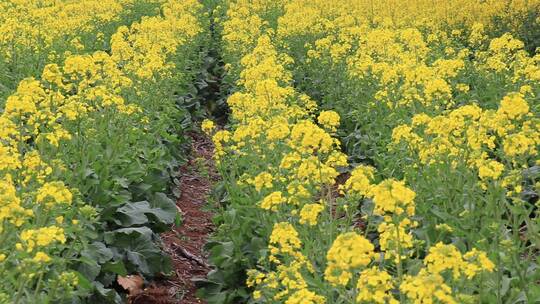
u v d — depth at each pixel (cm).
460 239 541
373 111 967
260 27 1786
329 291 457
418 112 874
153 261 664
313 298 392
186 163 1052
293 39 1568
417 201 604
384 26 1675
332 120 717
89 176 662
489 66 1055
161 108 1038
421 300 349
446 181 583
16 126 621
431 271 379
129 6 2012
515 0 1803
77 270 570
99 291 571
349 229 552
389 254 425
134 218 677
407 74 903
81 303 552
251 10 2127
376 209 428
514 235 504
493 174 514
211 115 1351
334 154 579
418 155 659
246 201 645
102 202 660
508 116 598
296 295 395
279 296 445
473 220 541
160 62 963
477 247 507
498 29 1784
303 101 998
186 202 916
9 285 445
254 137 692
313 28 1591
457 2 1945
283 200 532
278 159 680
